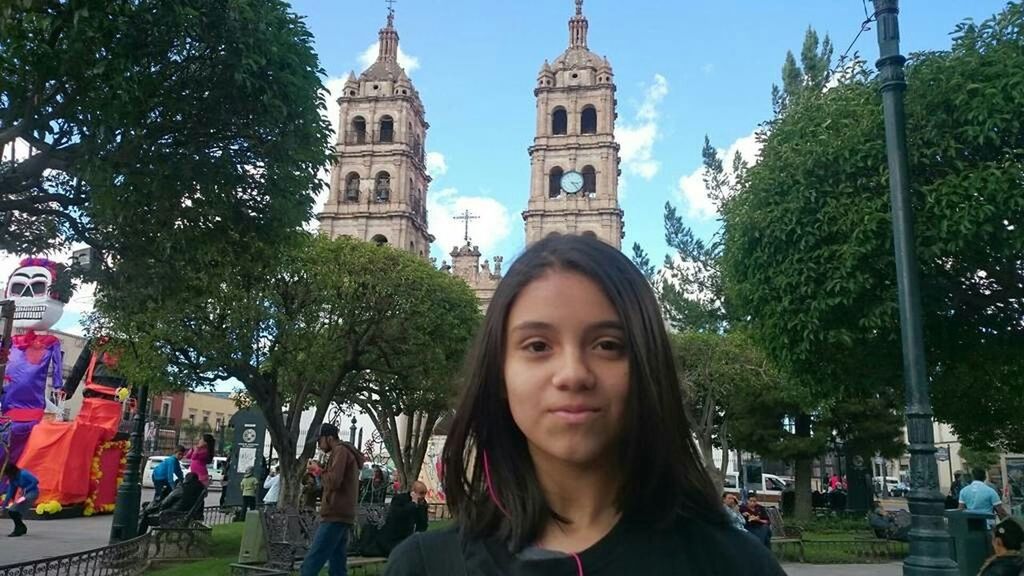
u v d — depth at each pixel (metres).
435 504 24.12
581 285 1.34
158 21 6.66
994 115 7.74
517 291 1.39
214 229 8.61
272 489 18.23
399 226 50.88
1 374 14.74
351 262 16.67
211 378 14.59
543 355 1.32
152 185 7.57
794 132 9.94
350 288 16.22
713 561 1.30
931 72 8.34
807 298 9.02
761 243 9.52
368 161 52.56
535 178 52.06
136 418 13.32
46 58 6.33
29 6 5.67
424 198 57.12
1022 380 10.36
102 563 8.72
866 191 8.76
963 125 8.16
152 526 12.12
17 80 6.80
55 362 20.72
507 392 1.37
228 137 8.06
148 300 8.96
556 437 1.27
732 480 36.97
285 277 14.70
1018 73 7.63
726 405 24.77
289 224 8.84
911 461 6.32
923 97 8.43
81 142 7.16
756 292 9.68
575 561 1.25
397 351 17.80
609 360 1.32
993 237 7.92
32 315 20.14
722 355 22.20
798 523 20.25
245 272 10.23
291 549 10.13
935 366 10.26
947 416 12.17
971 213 7.63
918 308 6.45
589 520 1.35
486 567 1.29
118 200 7.60
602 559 1.25
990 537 10.85
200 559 11.83
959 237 7.82
